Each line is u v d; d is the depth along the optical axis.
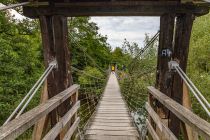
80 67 21.83
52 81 3.08
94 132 5.09
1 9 2.00
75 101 3.53
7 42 8.48
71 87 3.21
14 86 8.30
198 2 2.86
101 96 11.59
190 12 2.96
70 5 3.00
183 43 3.00
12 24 9.85
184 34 2.99
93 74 19.66
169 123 3.10
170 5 2.99
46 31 3.04
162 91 3.10
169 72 3.06
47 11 3.01
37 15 3.04
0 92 7.94
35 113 1.77
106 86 16.47
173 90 3.06
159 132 2.93
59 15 3.05
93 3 3.01
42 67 12.36
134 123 5.92
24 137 8.33
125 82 13.91
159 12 3.02
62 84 3.08
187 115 1.78
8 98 8.00
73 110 3.28
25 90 8.88
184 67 3.01
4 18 9.15
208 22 10.94
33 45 13.60
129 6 3.04
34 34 14.50
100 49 30.45
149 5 3.02
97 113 7.32
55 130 2.30
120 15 3.19
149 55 13.20
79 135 4.13
